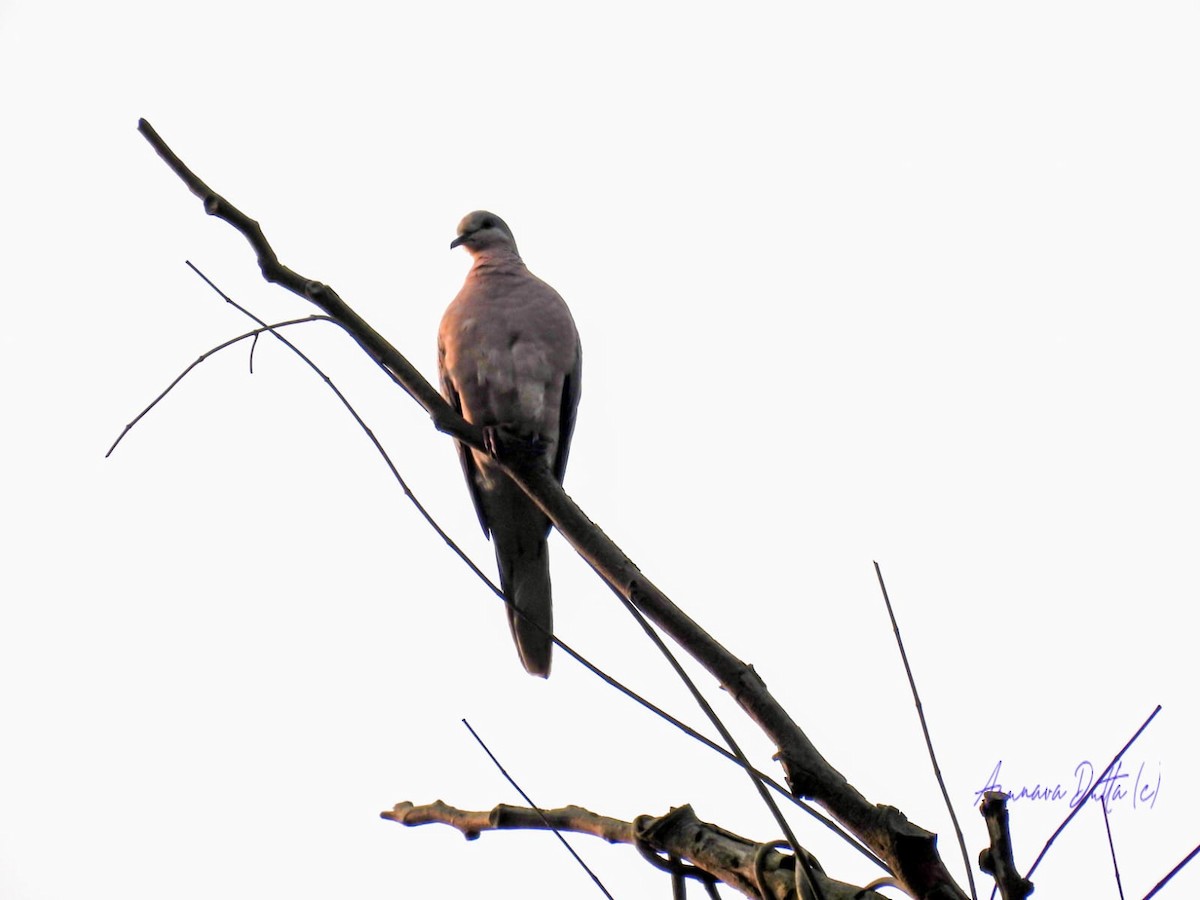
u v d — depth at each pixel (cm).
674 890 561
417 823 621
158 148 591
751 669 548
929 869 490
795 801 489
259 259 595
